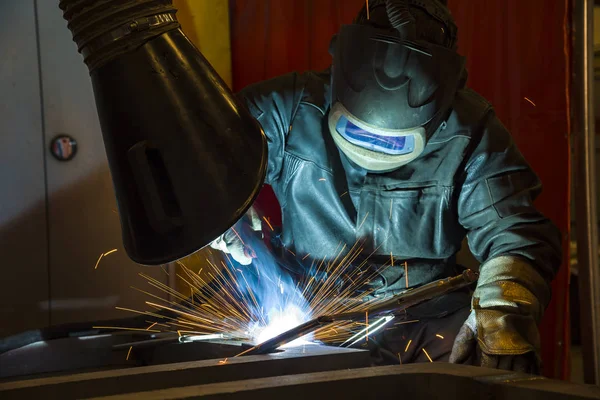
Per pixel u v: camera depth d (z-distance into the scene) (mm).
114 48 1283
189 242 1245
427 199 1959
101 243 2891
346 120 1773
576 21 2762
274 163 2049
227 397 975
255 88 2041
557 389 956
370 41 1669
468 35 2879
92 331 2006
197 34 2867
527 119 2824
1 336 2773
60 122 2840
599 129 3535
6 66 2762
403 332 1922
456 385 1076
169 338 1844
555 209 2797
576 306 3879
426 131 1729
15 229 2793
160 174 1266
